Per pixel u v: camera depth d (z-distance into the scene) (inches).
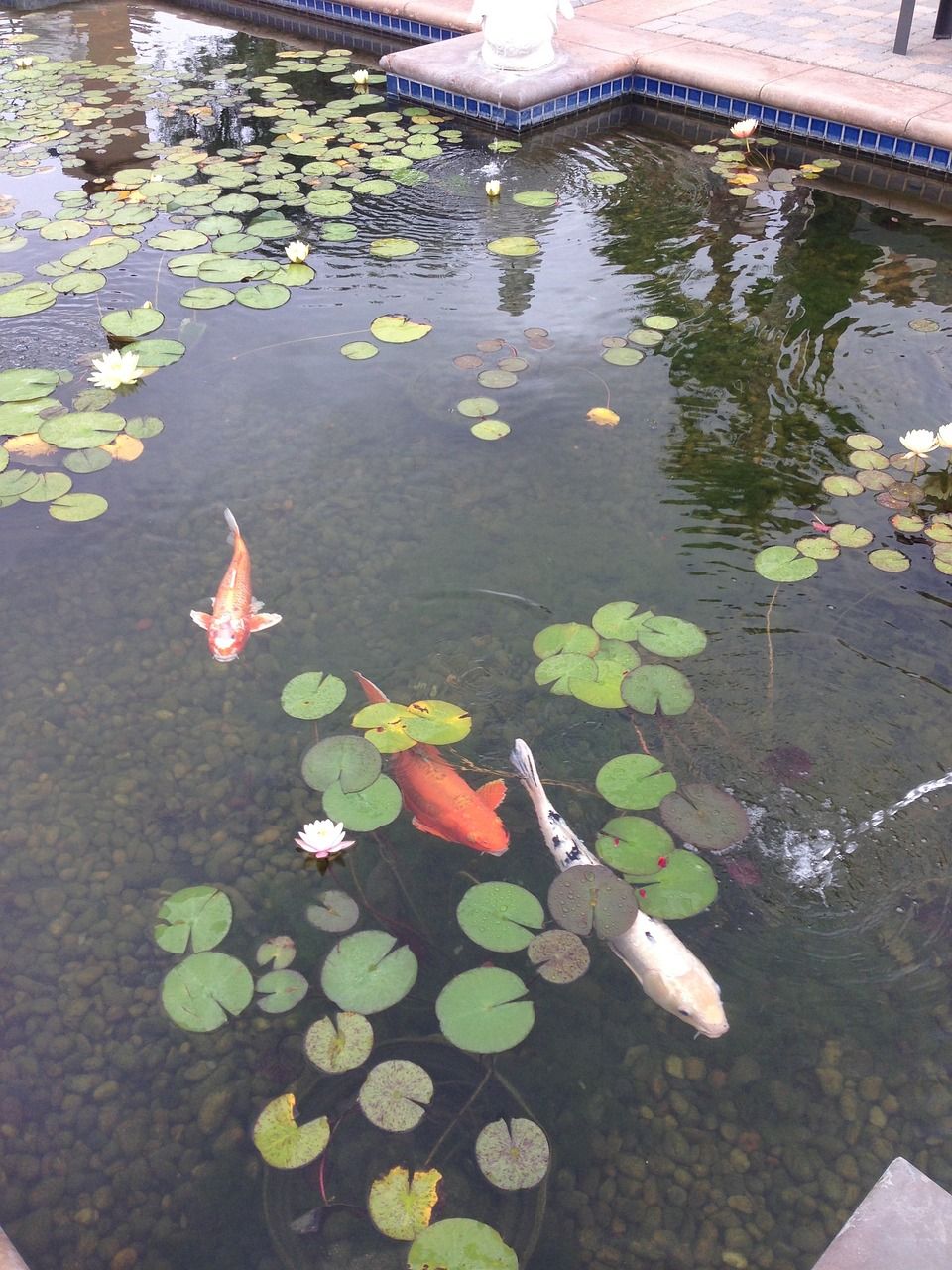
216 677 114.8
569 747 104.5
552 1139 77.8
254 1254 72.5
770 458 142.7
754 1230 73.5
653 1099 80.1
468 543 130.6
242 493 140.0
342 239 202.4
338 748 103.0
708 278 187.3
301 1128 77.5
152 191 223.0
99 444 147.7
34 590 126.1
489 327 173.8
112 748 107.7
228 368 164.9
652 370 161.8
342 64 301.0
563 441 147.5
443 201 217.8
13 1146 79.0
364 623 119.8
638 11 300.5
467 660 114.5
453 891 92.4
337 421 152.9
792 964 87.4
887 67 249.4
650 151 242.4
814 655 113.3
